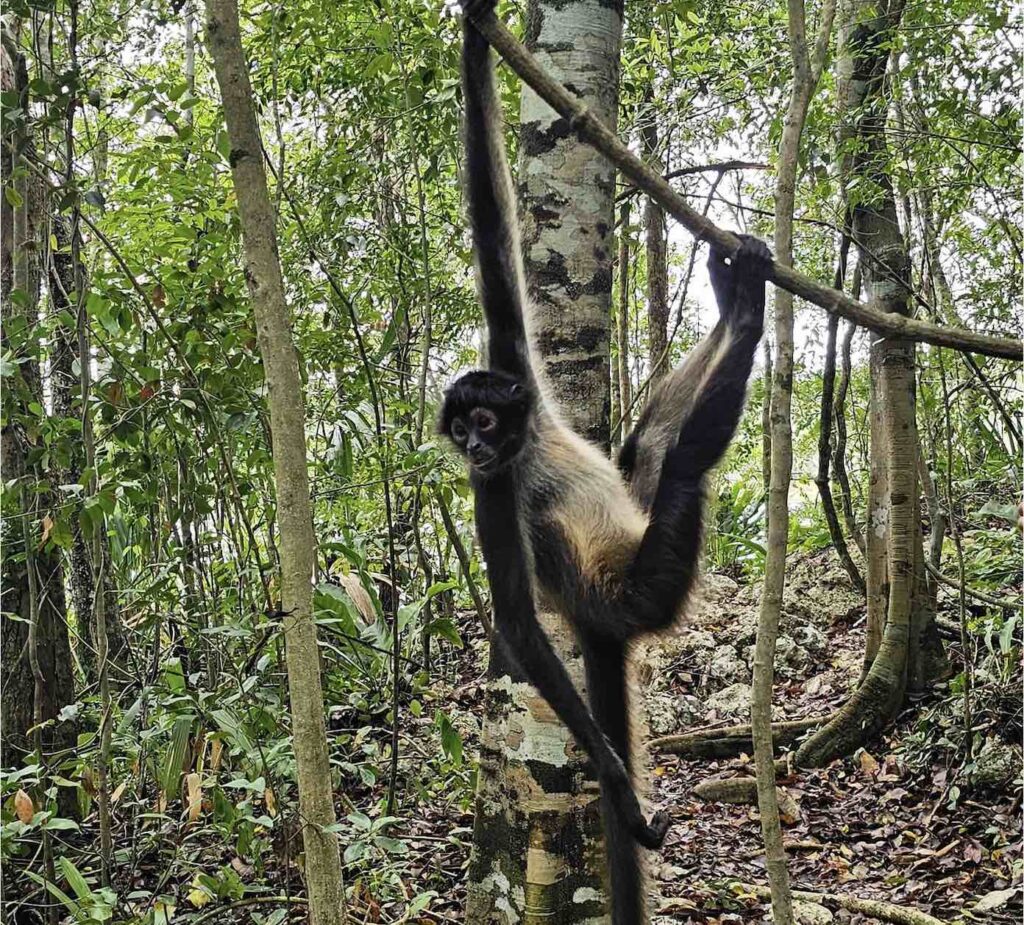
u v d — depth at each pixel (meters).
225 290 7.73
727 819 10.11
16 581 7.87
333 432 8.86
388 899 6.77
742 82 11.01
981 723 10.25
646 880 5.62
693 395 6.54
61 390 8.70
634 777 6.02
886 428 11.59
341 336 8.84
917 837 9.27
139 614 8.59
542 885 5.68
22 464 7.57
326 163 9.74
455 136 8.77
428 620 10.04
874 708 11.31
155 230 7.70
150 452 7.58
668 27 10.34
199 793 5.93
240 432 7.61
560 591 6.03
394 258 9.46
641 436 6.74
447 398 5.88
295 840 6.68
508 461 5.64
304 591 4.73
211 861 7.33
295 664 4.73
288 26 8.81
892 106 11.21
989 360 11.66
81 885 5.43
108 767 7.32
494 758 6.06
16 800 5.61
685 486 5.85
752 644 13.83
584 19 5.77
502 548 5.52
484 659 12.77
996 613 11.19
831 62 11.96
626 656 6.18
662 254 14.88
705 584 6.02
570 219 5.88
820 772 11.05
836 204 12.59
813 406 20.05
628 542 6.08
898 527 11.48
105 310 7.07
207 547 9.20
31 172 6.91
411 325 10.72
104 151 9.02
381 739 9.62
